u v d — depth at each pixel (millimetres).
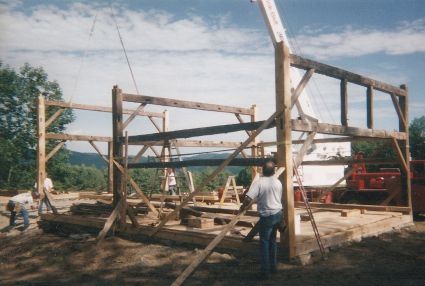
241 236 6922
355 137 10070
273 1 11414
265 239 5566
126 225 8641
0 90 32594
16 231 10609
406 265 6109
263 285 5215
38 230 10680
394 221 9203
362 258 6520
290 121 6195
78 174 36750
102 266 6570
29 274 6281
